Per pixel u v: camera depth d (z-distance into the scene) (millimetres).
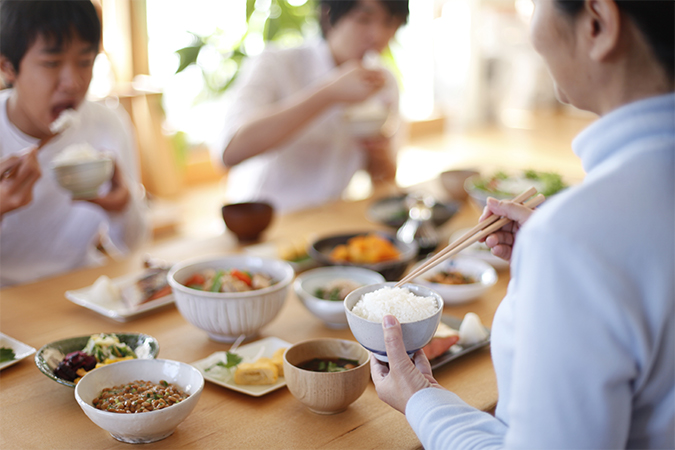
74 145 1801
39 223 1990
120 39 4270
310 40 2742
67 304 1545
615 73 651
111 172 1933
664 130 630
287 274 1423
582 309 594
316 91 2264
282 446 977
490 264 1800
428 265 1063
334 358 1141
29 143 1844
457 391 1147
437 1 7434
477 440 737
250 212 1988
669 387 657
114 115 2107
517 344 640
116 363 1060
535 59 8453
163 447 967
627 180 618
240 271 1439
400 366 864
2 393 1126
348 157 2846
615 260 595
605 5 611
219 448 970
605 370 588
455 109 8070
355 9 2393
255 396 1124
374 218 2201
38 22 1521
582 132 695
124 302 1525
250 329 1315
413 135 7418
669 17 592
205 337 1377
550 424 604
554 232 610
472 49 7852
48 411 1071
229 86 4500
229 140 2391
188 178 5469
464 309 1530
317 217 2316
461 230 2158
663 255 600
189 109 5012
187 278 1444
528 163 6129
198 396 988
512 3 7941
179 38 4750
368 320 932
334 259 1725
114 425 932
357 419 1058
